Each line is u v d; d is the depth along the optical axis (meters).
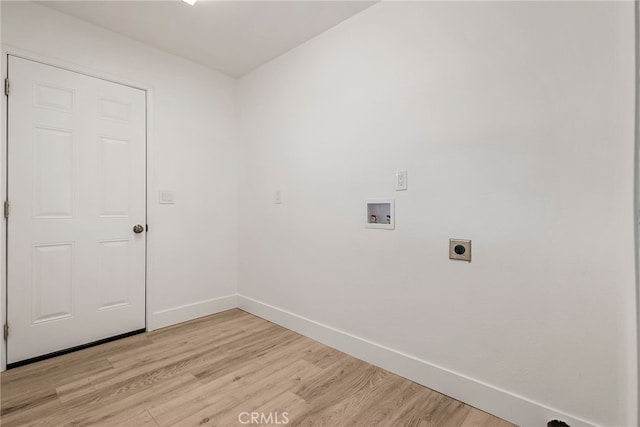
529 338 1.32
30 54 1.84
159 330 2.38
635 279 1.07
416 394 1.56
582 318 1.19
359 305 1.94
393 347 1.77
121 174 2.22
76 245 2.03
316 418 1.38
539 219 1.29
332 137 2.09
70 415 1.38
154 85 2.38
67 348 1.99
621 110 1.11
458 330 1.52
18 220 1.81
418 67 1.65
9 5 1.77
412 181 1.68
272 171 2.57
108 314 2.17
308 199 2.27
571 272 1.21
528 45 1.31
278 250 2.52
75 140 2.02
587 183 1.18
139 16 1.99
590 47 1.17
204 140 2.70
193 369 1.79
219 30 2.15
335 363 1.87
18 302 1.81
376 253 1.85
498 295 1.40
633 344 1.07
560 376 1.24
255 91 2.74
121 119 2.22
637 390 1.06
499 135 1.39
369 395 1.55
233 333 2.32
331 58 2.10
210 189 2.75
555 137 1.25
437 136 1.58
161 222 2.43
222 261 2.85
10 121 1.78
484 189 1.43
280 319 2.49
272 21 2.04
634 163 1.07
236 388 1.60
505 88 1.37
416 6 1.66
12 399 1.49
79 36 2.03
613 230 1.12
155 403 1.47
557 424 1.24
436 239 1.59
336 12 1.94
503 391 1.38
